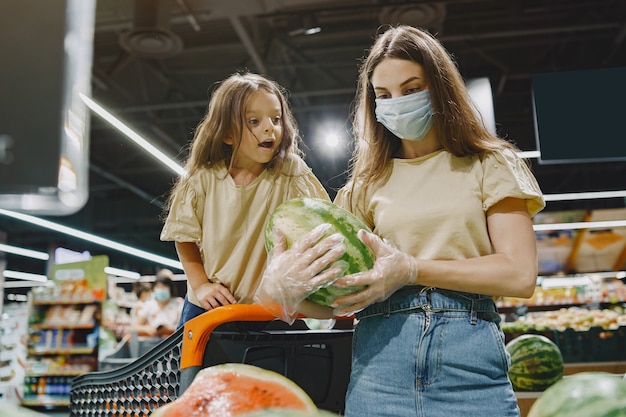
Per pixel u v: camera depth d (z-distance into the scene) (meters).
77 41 0.94
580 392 0.69
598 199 10.70
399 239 1.35
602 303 6.35
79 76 0.94
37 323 7.88
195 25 6.00
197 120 8.55
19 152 0.87
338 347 1.43
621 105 5.42
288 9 6.01
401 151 1.56
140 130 8.57
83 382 1.56
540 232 7.22
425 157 1.44
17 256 15.65
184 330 1.26
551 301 6.41
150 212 12.91
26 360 7.81
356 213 1.52
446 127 1.39
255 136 1.76
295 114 8.48
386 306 1.30
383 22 6.08
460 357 1.22
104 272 7.82
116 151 9.78
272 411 0.54
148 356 1.35
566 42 7.25
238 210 1.73
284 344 1.34
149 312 8.13
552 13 6.49
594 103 5.45
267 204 1.76
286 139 1.91
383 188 1.47
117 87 7.64
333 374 1.42
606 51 7.26
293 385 0.66
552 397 0.71
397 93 1.41
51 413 7.43
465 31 6.70
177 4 5.68
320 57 7.26
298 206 1.23
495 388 1.22
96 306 7.82
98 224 13.20
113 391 1.46
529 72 7.52
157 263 17.05
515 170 1.33
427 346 1.23
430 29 6.30
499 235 1.30
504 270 1.21
